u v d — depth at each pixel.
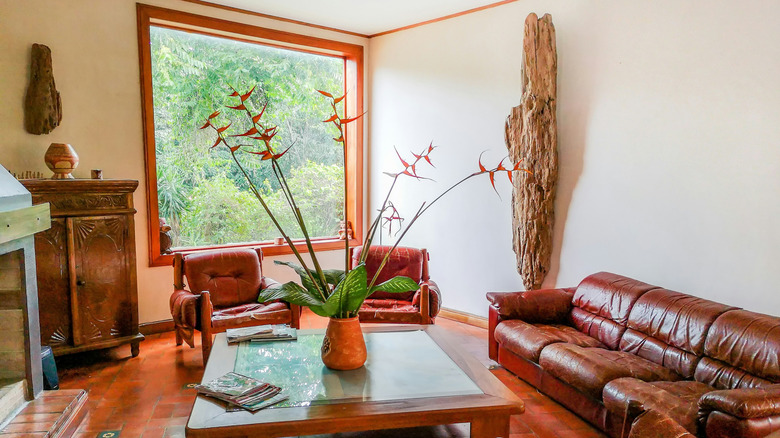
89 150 3.95
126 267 3.73
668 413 2.13
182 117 4.61
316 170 5.49
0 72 3.55
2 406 2.50
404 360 2.66
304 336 3.06
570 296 3.72
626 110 3.65
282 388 2.27
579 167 3.97
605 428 2.57
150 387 3.24
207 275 4.04
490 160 4.55
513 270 4.47
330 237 5.61
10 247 2.58
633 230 3.67
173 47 4.50
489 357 3.78
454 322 4.82
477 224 4.70
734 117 3.11
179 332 3.95
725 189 3.17
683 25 3.32
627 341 3.08
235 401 2.09
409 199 5.25
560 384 2.96
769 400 1.89
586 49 3.85
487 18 4.46
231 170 4.95
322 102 5.48
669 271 3.48
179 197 4.65
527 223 4.08
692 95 3.30
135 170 4.18
